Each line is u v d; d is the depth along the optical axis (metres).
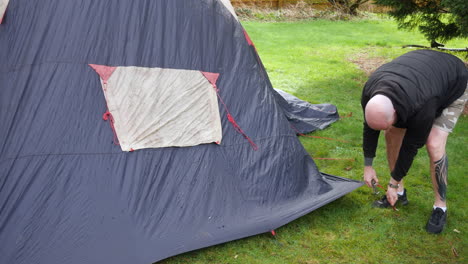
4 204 3.18
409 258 3.36
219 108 3.96
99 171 3.40
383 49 11.13
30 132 3.39
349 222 3.80
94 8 3.73
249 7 15.37
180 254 3.33
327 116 6.23
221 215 3.54
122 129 3.57
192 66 3.93
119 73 3.65
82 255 3.04
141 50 3.77
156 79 3.75
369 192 4.32
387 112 2.88
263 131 4.09
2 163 3.30
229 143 3.91
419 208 4.04
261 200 3.76
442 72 3.18
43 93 3.49
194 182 3.63
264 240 3.52
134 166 3.51
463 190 4.39
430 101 3.01
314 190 4.01
